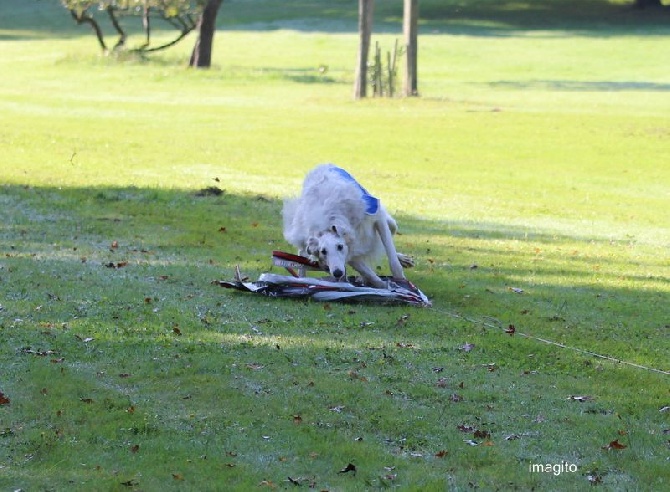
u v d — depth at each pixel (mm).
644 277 15328
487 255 16562
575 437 8398
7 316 11078
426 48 67125
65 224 17203
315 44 69125
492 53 65500
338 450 7941
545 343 11203
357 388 9281
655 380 10016
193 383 9289
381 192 22703
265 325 11320
